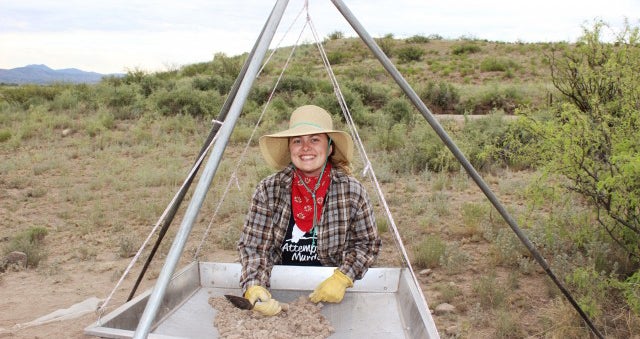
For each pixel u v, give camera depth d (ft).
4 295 17.35
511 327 13.83
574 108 14.40
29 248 20.89
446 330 14.23
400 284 11.57
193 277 12.02
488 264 18.60
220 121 11.75
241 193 27.96
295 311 10.59
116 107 57.31
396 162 35.19
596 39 17.35
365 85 67.00
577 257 16.39
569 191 15.72
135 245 21.84
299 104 57.41
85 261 20.63
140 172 33.94
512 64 109.29
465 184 29.22
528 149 16.51
